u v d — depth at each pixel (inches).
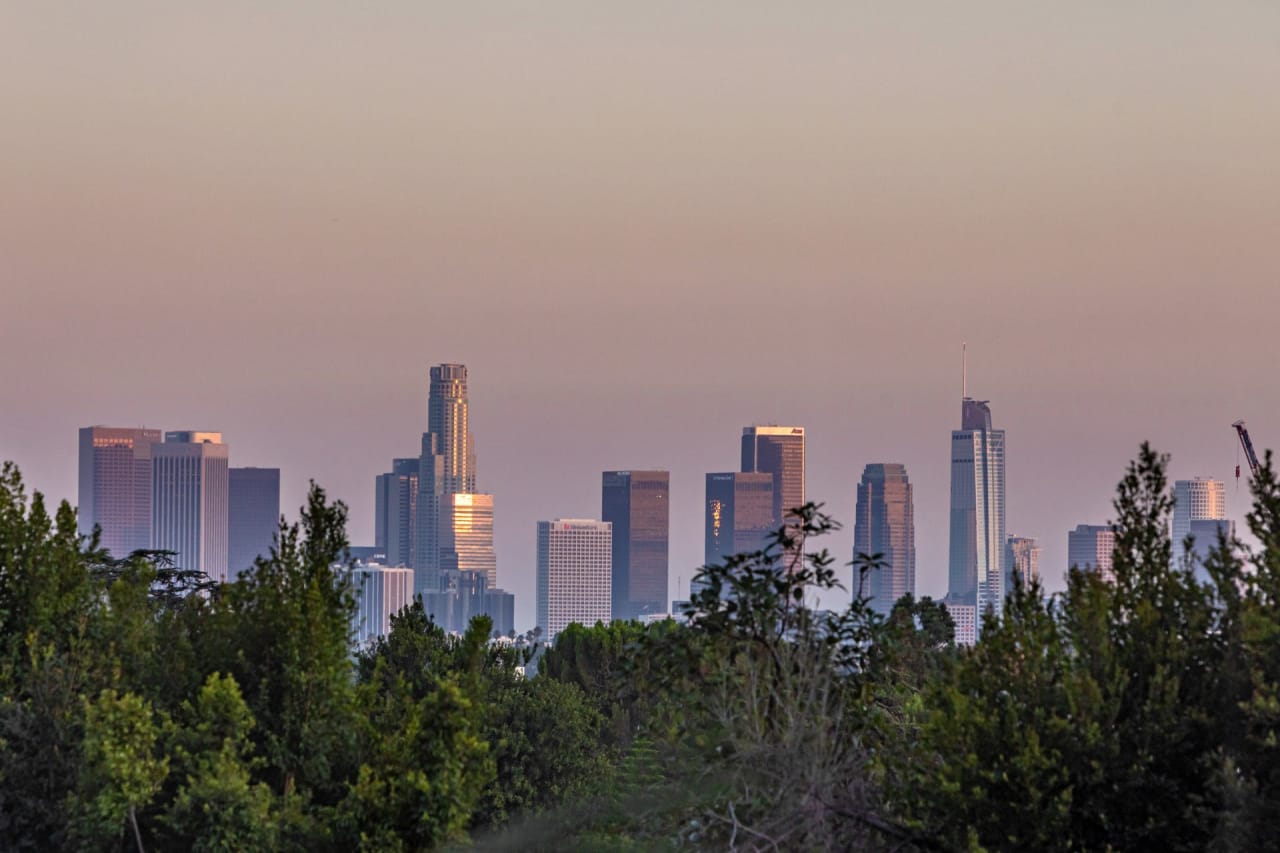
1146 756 2138.3
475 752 2856.8
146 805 2807.6
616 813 3088.1
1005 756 2175.2
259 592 3046.3
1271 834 2064.5
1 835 2896.2
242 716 2827.3
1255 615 2107.5
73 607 3144.7
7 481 3193.9
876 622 2659.9
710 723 2588.6
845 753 2512.3
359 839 2753.4
